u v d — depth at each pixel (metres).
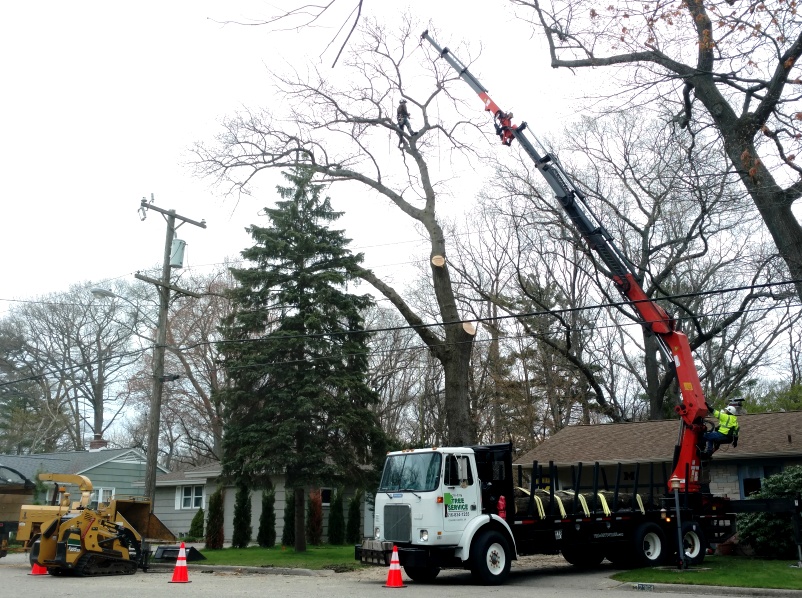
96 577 17.56
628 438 26.39
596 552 18.17
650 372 30.48
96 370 52.34
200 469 34.50
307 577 17.50
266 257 24.25
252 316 23.42
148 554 19.48
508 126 18.86
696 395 17.44
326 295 23.44
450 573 17.95
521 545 15.83
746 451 21.84
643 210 27.50
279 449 22.58
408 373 43.47
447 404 22.02
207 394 43.41
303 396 22.70
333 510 29.81
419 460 15.55
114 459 36.00
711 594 13.01
